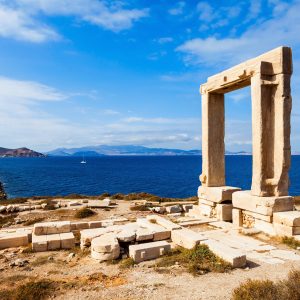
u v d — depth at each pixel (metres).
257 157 15.60
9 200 35.09
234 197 17.22
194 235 13.42
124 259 12.07
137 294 8.78
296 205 26.38
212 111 20.00
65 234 15.09
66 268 11.46
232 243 13.63
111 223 18.84
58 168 149.00
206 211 19.89
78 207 27.73
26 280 10.27
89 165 182.88
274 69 15.38
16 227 21.03
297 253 12.32
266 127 15.62
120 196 36.38
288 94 15.25
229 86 18.27
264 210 15.09
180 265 11.08
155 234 14.02
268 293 7.75
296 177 91.19
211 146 20.00
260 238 14.42
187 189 67.62
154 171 126.62
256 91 15.56
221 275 10.03
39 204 30.33
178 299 8.36
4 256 12.98
